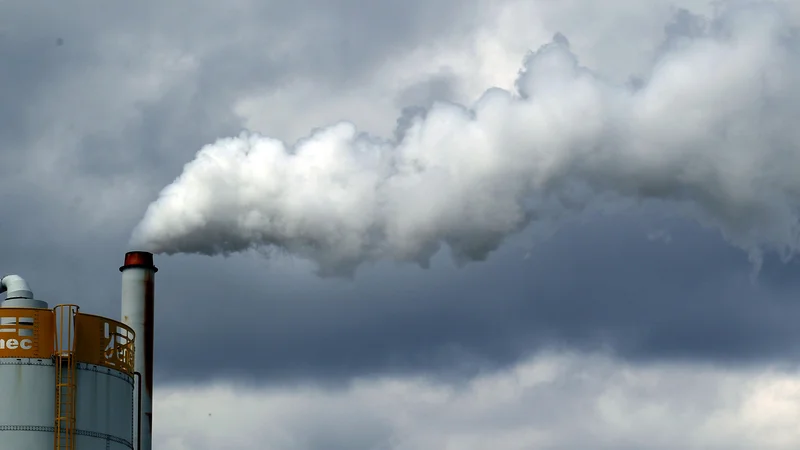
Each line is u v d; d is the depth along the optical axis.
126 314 138.38
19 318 102.56
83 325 104.31
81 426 102.44
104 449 103.62
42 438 100.94
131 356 108.88
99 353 104.75
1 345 101.81
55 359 102.31
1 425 100.50
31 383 101.50
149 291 139.62
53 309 103.38
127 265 139.75
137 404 126.50
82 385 103.12
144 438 135.50
